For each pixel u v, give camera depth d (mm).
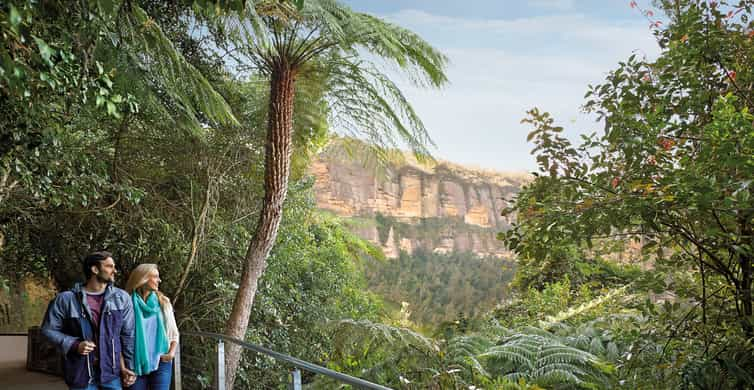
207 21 7117
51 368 7719
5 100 3180
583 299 9492
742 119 2846
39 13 2701
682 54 3482
